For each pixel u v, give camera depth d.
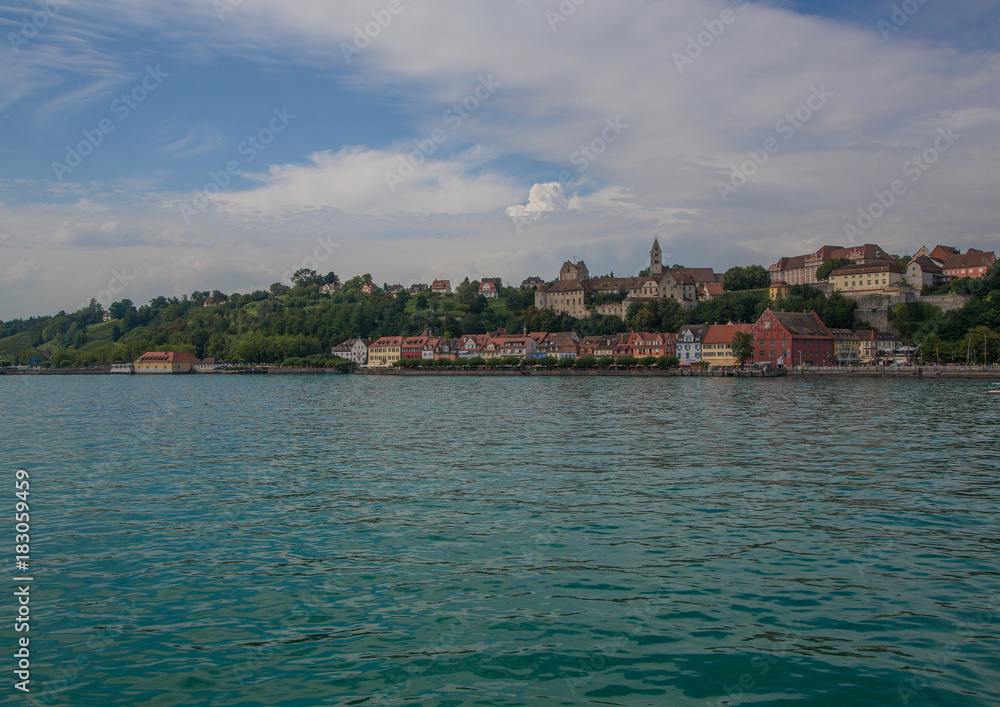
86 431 84.44
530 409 111.38
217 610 27.08
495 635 24.77
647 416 97.00
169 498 45.62
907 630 24.86
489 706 20.30
